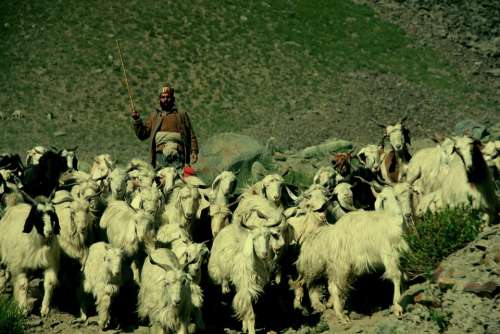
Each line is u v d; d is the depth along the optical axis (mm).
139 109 58469
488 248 11211
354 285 12695
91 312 13328
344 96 64188
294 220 14094
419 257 11602
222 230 13352
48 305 13008
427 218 12273
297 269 13195
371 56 71000
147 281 11820
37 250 12914
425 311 10727
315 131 57406
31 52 63188
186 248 12289
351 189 14656
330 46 71125
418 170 16516
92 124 55906
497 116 63812
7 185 16250
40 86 59750
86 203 13719
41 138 53188
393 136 17797
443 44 75375
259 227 12062
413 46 73938
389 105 63469
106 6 69750
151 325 11852
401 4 80375
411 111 62688
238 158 24828
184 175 16219
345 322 12047
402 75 69000
